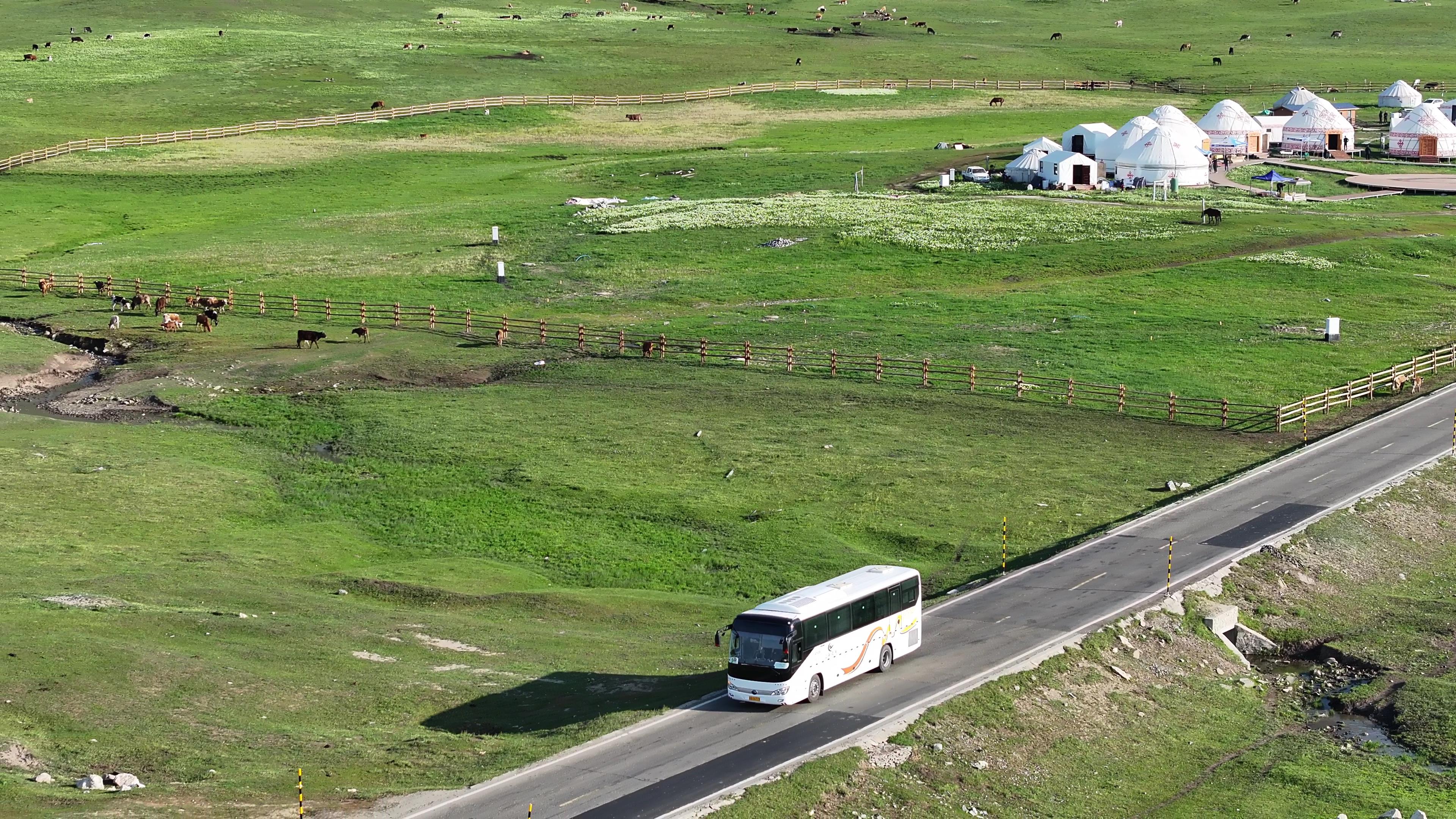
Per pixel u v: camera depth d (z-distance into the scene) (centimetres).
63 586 4712
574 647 4369
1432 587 5134
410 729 3678
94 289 10869
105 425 7369
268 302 10300
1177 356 8275
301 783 3053
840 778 3347
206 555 5259
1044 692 3978
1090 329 8931
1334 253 10881
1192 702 4150
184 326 9600
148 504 5959
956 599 4725
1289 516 5509
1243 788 3647
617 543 5509
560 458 6575
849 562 5222
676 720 3691
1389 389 7612
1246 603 4809
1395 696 4203
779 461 6444
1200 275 10394
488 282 10875
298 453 6856
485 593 4884
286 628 4375
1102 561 5050
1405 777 3738
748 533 5559
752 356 8462
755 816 3139
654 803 3173
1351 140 16250
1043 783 3578
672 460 6500
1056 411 7231
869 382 7856
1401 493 5828
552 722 3738
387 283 10906
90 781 3166
